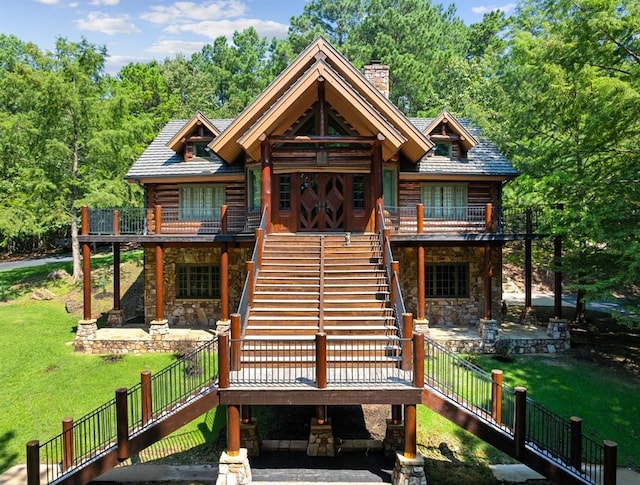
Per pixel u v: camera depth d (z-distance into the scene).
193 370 10.73
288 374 10.07
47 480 9.83
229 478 9.21
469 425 9.34
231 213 18.75
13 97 24.14
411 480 9.32
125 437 9.52
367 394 9.27
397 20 42.91
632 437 11.55
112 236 16.97
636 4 13.43
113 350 16.80
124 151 25.89
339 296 12.41
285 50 44.94
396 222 17.72
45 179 24.89
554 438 11.06
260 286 12.68
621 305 13.95
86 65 25.64
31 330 19.38
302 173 16.52
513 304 23.55
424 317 17.91
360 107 13.95
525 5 21.28
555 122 18.56
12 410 12.84
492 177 18.97
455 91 39.28
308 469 10.84
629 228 13.35
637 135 14.82
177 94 50.50
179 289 19.48
